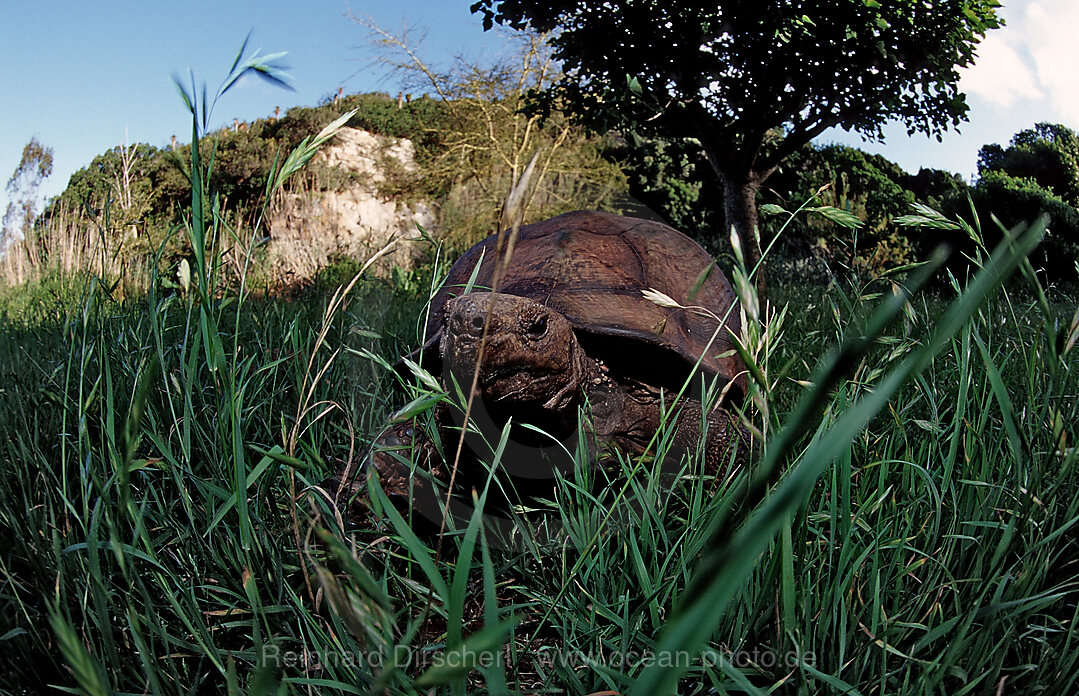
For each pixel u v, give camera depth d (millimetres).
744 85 7980
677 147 10109
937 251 431
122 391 1753
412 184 18219
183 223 1229
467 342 1771
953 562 1470
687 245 2732
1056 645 1321
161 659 1203
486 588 669
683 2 7383
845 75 7859
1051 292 3799
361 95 20875
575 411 2041
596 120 8688
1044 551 1331
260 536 1364
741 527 1089
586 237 2557
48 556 1372
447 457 1987
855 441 1819
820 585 1347
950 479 1370
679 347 2225
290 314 3572
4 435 1850
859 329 1653
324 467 1456
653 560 1454
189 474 1306
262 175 17359
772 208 1242
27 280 6793
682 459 2150
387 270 6758
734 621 1290
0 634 1229
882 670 1126
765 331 1043
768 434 1136
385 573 1414
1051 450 1290
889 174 17797
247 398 2127
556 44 8656
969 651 1239
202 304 1026
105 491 1138
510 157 14273
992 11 7699
